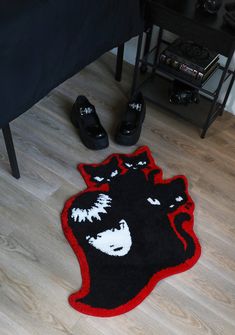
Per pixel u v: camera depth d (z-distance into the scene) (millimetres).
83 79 2381
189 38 1876
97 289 1563
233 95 2219
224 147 2146
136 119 2100
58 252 1652
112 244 1699
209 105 2227
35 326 1455
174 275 1638
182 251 1707
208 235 1780
